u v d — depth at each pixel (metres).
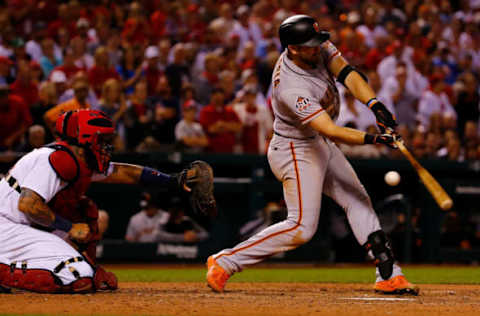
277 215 34.22
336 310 14.45
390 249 18.52
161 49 46.56
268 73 47.38
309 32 16.80
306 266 35.16
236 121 40.16
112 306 14.75
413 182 38.00
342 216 36.62
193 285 21.64
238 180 35.38
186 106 38.78
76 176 16.64
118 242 34.00
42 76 42.72
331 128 16.62
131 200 34.12
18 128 35.16
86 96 34.56
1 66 39.22
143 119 38.78
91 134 16.50
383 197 37.88
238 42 52.59
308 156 17.98
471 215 38.97
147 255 34.41
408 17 67.50
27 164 16.61
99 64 41.91
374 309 14.69
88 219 17.62
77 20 50.28
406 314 13.91
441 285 23.02
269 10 59.09
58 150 16.47
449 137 44.62
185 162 34.38
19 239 16.81
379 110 17.14
